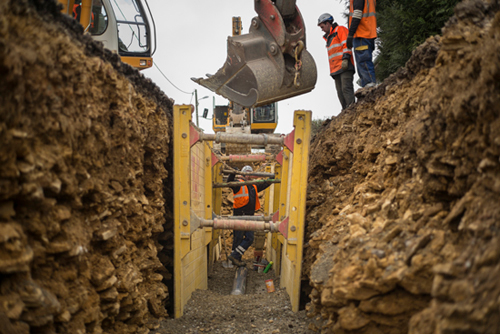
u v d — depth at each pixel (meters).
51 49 2.08
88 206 2.61
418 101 3.14
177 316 4.34
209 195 6.47
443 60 2.77
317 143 6.85
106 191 2.84
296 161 4.60
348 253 2.74
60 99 2.17
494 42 1.91
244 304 4.95
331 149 5.71
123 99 3.17
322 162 5.95
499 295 1.33
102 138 2.77
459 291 1.55
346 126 5.36
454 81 2.37
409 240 2.31
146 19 6.98
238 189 7.91
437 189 2.37
